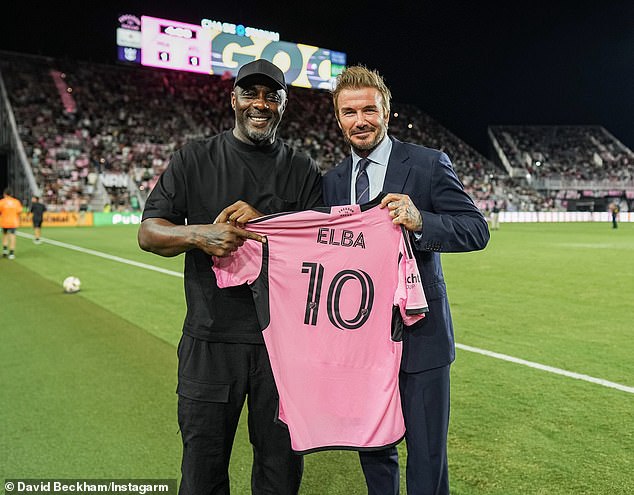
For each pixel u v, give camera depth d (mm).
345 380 2320
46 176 32969
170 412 3760
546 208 45281
